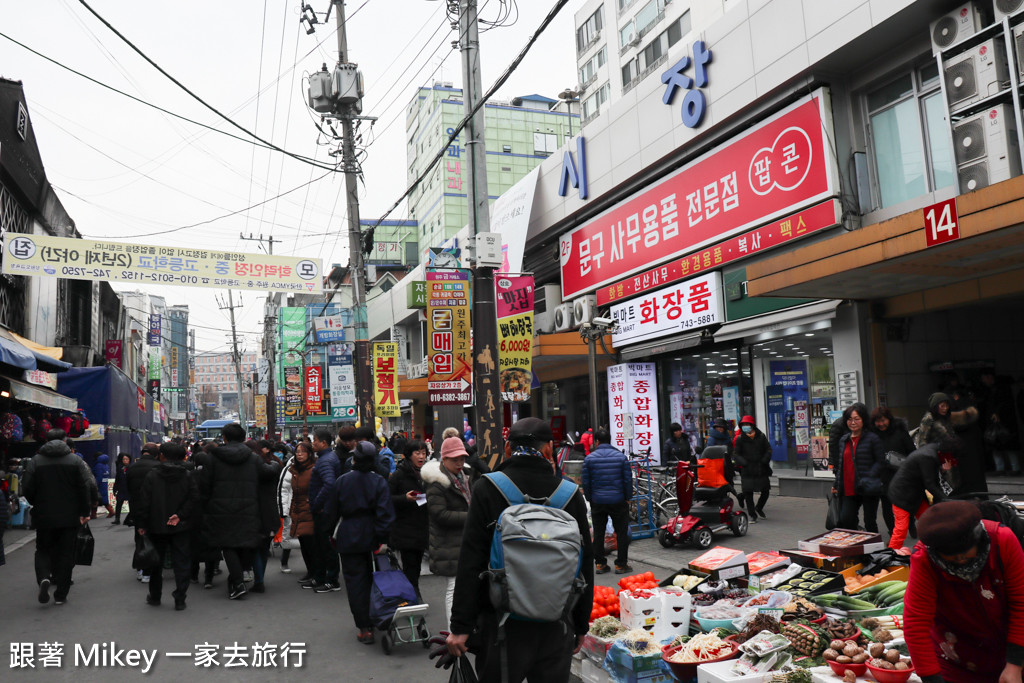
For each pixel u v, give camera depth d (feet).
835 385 41.98
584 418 73.67
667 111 51.16
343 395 89.35
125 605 25.96
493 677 10.23
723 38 45.60
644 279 55.72
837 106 40.16
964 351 42.22
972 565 8.65
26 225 61.72
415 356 116.88
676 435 40.47
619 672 15.15
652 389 57.67
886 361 39.96
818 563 18.11
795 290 36.65
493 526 10.42
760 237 44.16
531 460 11.09
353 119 53.52
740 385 50.65
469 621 10.24
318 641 20.81
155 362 216.54
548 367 75.41
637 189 57.11
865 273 32.71
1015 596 8.70
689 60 48.75
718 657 14.08
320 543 27.27
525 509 10.25
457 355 36.94
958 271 33.50
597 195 59.98
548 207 68.03
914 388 40.52
